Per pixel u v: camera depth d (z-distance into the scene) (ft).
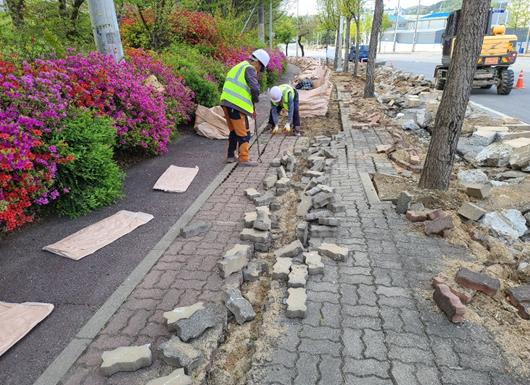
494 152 19.29
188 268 11.19
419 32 231.71
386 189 16.06
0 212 11.67
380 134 26.76
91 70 17.56
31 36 20.95
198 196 16.62
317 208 14.35
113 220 14.08
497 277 10.28
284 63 81.25
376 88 52.39
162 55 30.12
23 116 12.56
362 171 18.92
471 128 23.88
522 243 12.69
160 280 10.64
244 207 15.55
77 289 10.33
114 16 22.21
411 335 8.32
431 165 15.60
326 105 35.29
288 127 26.81
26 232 13.23
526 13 131.03
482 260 11.13
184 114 26.03
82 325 9.06
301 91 36.42
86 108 16.35
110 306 9.56
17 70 14.47
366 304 9.32
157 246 12.38
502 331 8.41
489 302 9.32
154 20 32.81
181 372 7.34
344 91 52.19
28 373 7.78
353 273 10.58
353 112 35.14
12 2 24.86
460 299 9.26
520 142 19.49
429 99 37.65
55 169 13.30
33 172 12.70
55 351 8.30
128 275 10.91
